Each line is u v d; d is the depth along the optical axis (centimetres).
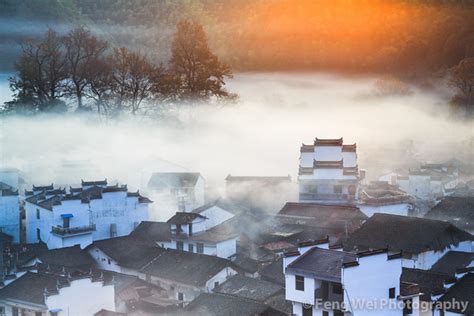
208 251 9669
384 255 6341
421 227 9081
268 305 7569
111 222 10631
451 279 7394
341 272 6109
